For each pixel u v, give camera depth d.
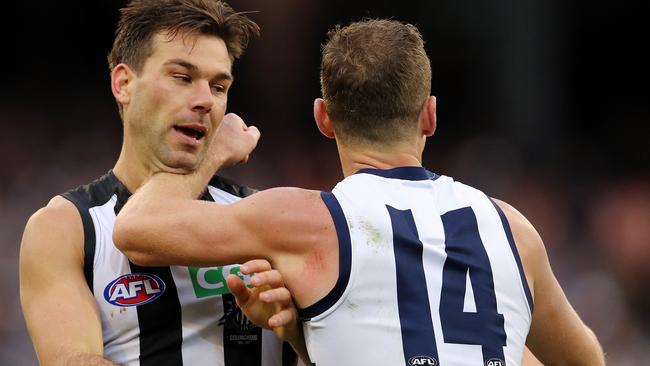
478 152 43.31
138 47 8.18
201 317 8.17
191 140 8.16
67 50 42.31
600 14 45.25
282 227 7.42
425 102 8.04
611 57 46.28
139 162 8.37
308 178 39.50
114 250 8.05
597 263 37.53
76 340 7.54
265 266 7.36
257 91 42.97
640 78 46.72
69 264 7.91
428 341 7.17
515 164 42.97
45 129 38.66
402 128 7.91
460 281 7.43
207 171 8.36
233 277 7.53
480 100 45.16
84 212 8.16
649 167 44.97
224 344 8.23
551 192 41.62
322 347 7.35
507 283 7.61
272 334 8.47
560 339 8.27
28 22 41.62
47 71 41.94
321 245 7.36
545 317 8.16
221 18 8.28
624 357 32.53
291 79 43.22
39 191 34.16
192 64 8.08
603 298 34.69
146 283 8.05
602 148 45.25
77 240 8.02
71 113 40.53
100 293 7.97
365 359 7.15
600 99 46.28
